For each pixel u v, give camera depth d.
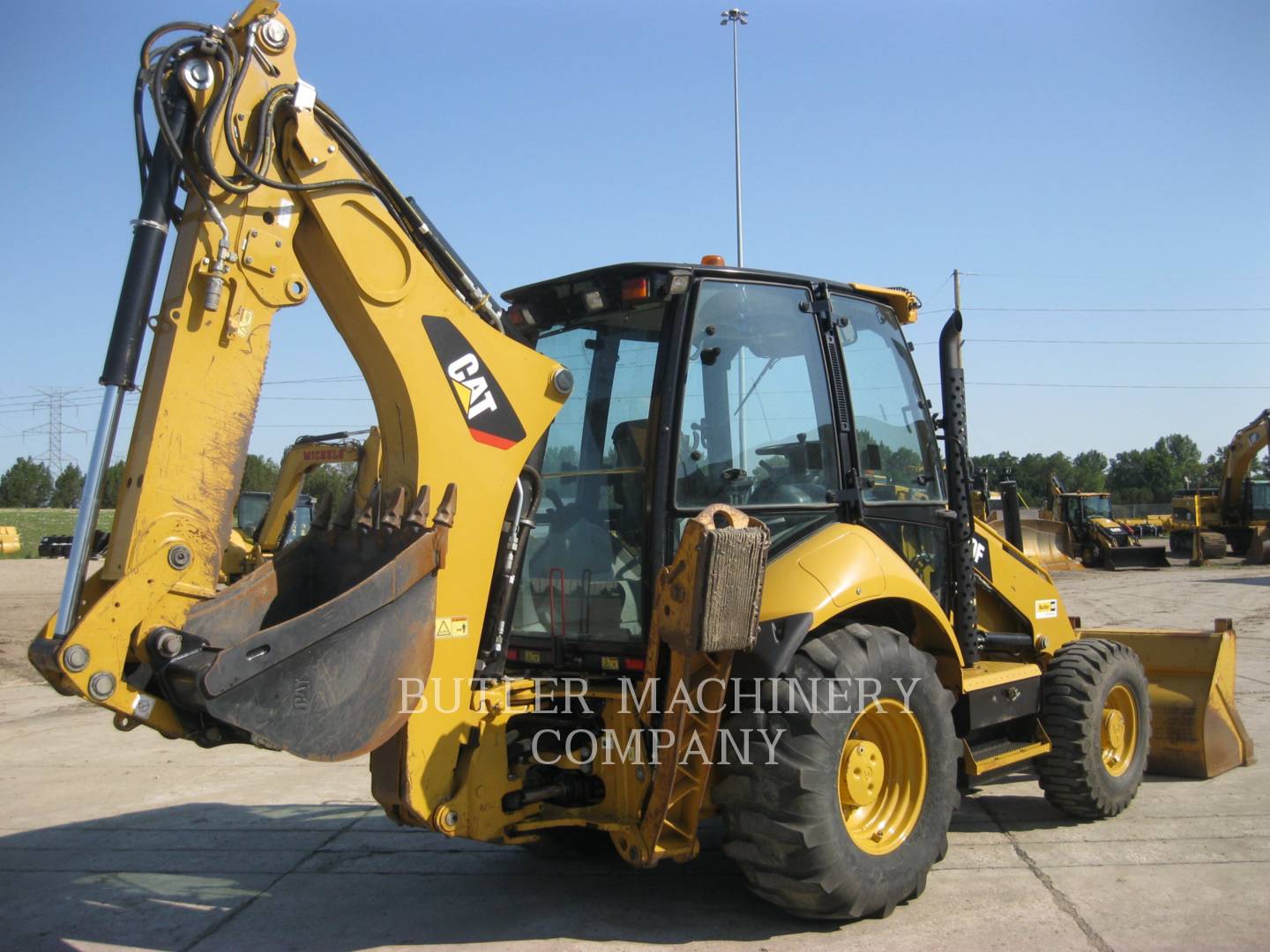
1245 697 8.70
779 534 4.16
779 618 3.80
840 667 3.82
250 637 3.07
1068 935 3.79
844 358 4.57
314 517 3.75
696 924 4.00
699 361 4.07
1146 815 5.48
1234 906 4.06
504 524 3.90
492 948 3.80
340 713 3.24
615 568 4.09
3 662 12.77
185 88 3.14
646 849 3.68
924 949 3.69
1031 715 5.31
